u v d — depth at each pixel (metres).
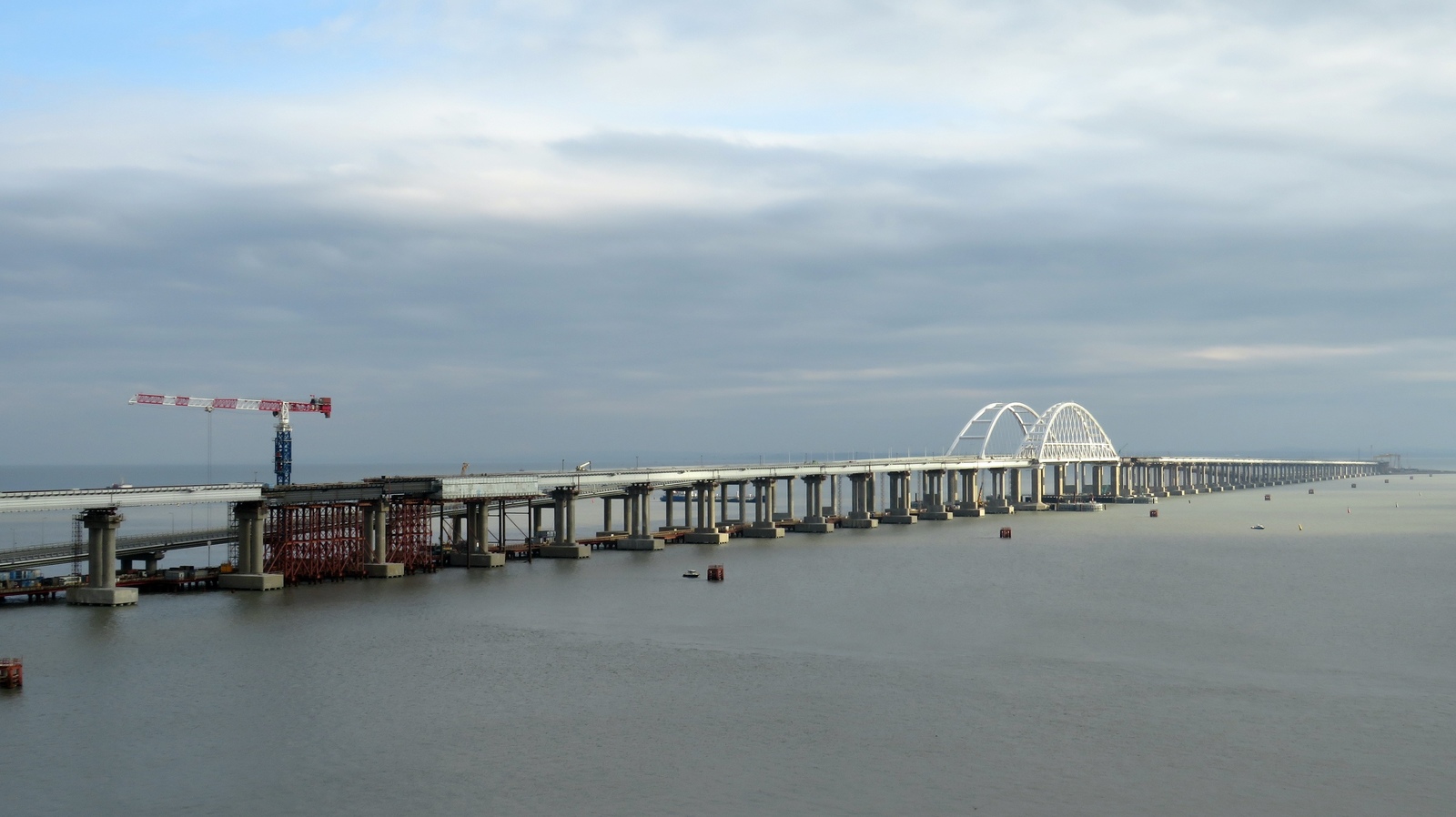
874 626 121.06
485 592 144.00
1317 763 74.50
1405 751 76.94
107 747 77.62
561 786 70.44
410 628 118.12
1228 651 108.38
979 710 86.62
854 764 74.38
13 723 82.69
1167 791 69.75
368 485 162.88
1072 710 86.75
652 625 120.88
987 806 67.31
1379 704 88.44
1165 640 113.75
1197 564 186.50
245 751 76.94
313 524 153.00
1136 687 93.69
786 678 96.62
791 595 143.88
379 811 66.69
